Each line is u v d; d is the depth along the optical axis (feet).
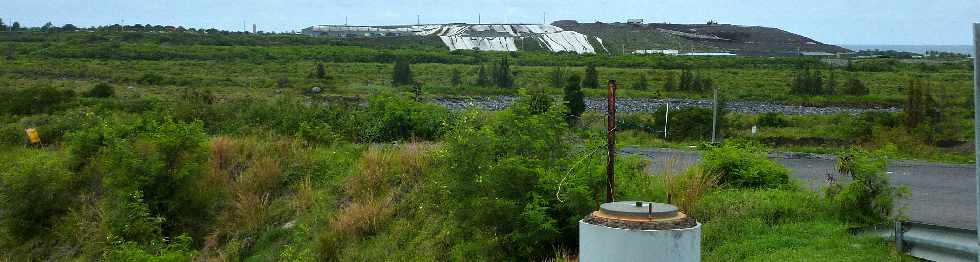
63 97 122.62
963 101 121.29
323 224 44.60
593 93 183.01
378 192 46.24
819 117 119.34
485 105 148.46
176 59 280.72
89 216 50.62
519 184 32.24
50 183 51.83
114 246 41.91
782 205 32.50
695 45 607.78
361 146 58.08
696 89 197.06
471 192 33.24
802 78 194.49
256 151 57.62
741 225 30.68
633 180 34.81
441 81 225.15
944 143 80.59
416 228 39.45
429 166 43.32
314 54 307.58
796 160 60.44
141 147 49.21
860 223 30.42
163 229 47.06
